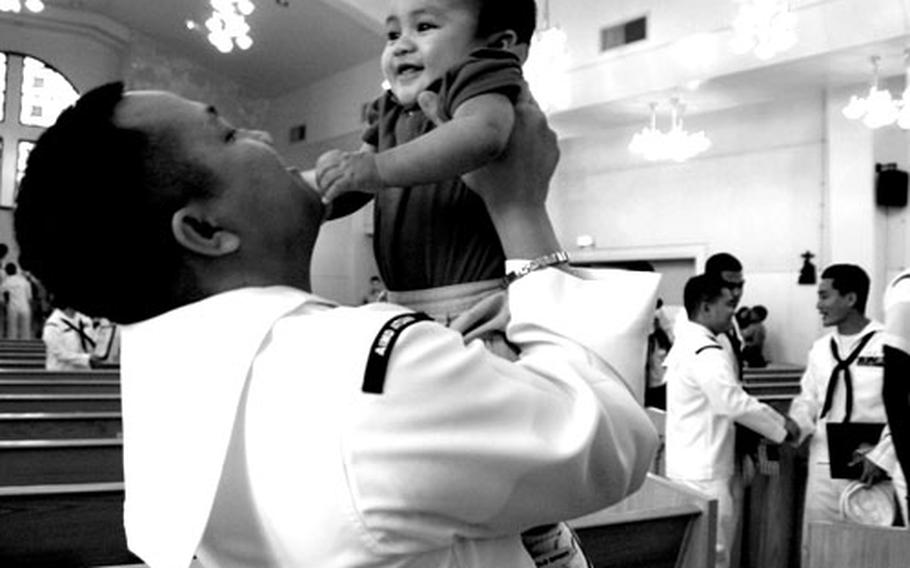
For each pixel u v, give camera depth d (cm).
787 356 890
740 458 333
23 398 394
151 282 73
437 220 88
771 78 795
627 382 77
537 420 67
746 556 394
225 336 70
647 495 193
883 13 674
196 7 1266
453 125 75
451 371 65
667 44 823
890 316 225
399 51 88
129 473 72
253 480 67
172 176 71
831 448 318
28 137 1338
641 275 81
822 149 866
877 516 294
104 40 1376
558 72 577
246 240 75
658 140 854
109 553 191
